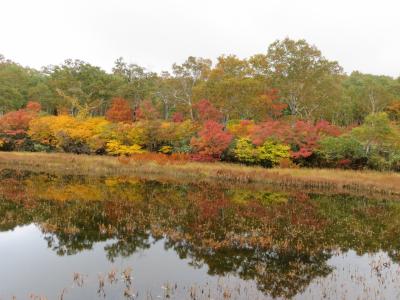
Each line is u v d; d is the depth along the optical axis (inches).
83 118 1749.5
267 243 503.8
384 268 432.5
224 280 386.0
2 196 765.3
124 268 412.8
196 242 505.0
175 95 2108.8
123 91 2234.3
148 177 1149.7
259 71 1838.1
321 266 434.3
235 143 1428.4
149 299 339.3
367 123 1369.3
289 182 1083.9
